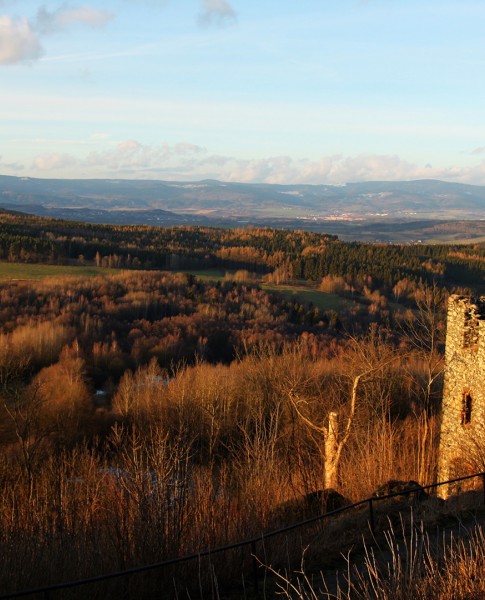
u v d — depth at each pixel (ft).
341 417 98.94
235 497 54.44
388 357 98.53
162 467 44.06
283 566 38.09
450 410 67.05
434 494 66.33
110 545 36.32
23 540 36.96
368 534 43.39
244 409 124.16
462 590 27.73
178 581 34.55
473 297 66.90
